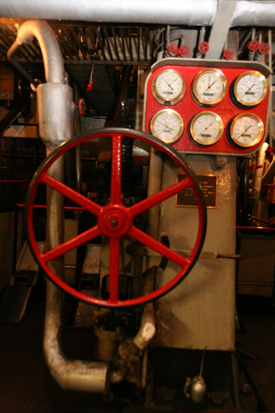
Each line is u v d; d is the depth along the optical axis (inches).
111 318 50.7
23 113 104.7
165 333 54.3
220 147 52.0
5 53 67.4
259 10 47.6
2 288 87.1
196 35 55.5
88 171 120.5
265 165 133.7
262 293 93.3
